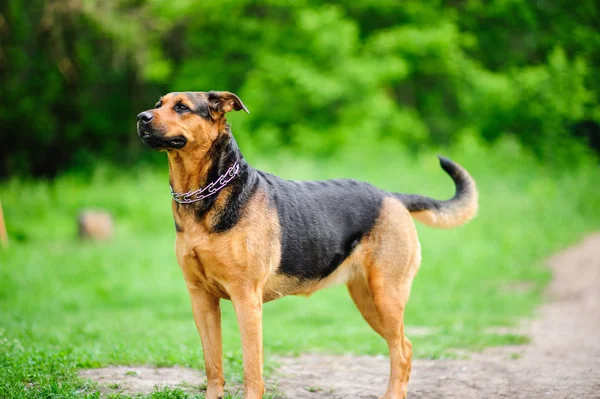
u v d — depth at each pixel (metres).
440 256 14.12
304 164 21.25
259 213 4.74
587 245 15.26
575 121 26.75
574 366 6.39
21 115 25.61
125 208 19.52
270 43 25.86
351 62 24.88
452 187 19.12
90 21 23.59
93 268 13.40
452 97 29.09
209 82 26.89
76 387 5.14
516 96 26.16
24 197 20.52
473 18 28.62
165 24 25.53
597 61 28.17
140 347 6.60
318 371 6.43
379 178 20.00
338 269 5.33
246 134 24.50
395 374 5.27
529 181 21.25
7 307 10.28
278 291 4.97
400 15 27.62
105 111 28.12
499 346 7.64
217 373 4.89
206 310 4.88
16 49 23.84
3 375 5.15
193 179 4.67
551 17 28.62
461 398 5.38
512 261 13.93
